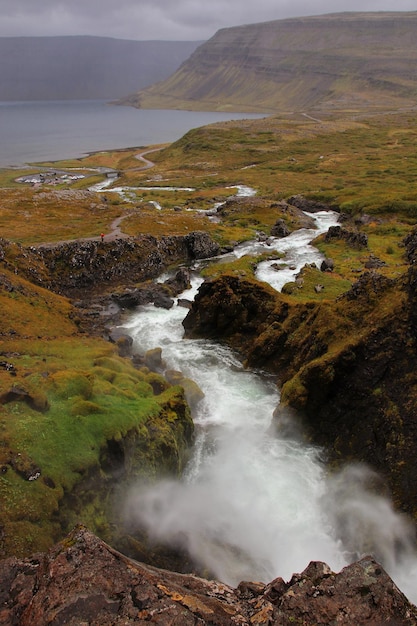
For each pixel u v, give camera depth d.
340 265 81.25
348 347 37.28
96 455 28.11
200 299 58.47
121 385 38.31
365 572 18.27
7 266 70.44
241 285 57.06
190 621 15.46
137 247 86.25
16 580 17.66
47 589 16.56
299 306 50.09
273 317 52.50
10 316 52.81
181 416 36.81
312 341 44.03
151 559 26.75
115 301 70.12
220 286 57.16
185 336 58.94
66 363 41.72
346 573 18.30
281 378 46.75
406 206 120.38
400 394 34.09
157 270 85.69
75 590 16.36
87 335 55.09
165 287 74.94
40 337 49.28
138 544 27.08
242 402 43.97
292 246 98.81
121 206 134.88
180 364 51.19
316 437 38.25
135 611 15.75
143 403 34.88
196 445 38.03
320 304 46.22
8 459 25.45
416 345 35.00
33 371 36.47
